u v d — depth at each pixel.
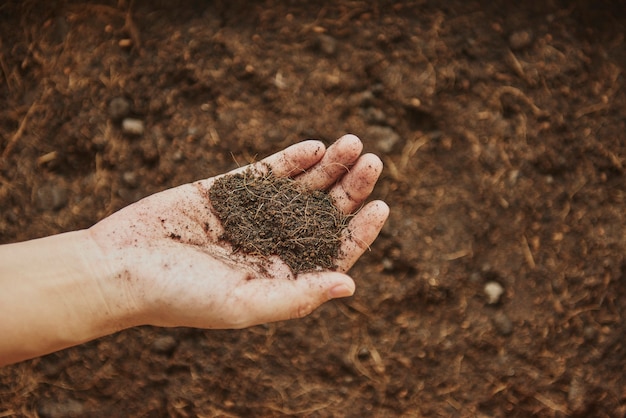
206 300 0.54
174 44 0.69
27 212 0.69
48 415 0.70
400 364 0.69
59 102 0.69
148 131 0.69
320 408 0.70
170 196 0.58
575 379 0.69
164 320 0.56
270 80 0.69
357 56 0.69
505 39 0.69
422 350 0.69
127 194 0.69
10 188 0.70
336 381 0.70
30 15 0.70
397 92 0.69
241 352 0.69
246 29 0.69
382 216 0.57
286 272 0.57
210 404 0.70
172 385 0.70
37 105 0.70
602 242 0.69
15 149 0.70
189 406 0.70
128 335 0.69
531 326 0.69
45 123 0.69
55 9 0.70
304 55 0.69
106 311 0.56
